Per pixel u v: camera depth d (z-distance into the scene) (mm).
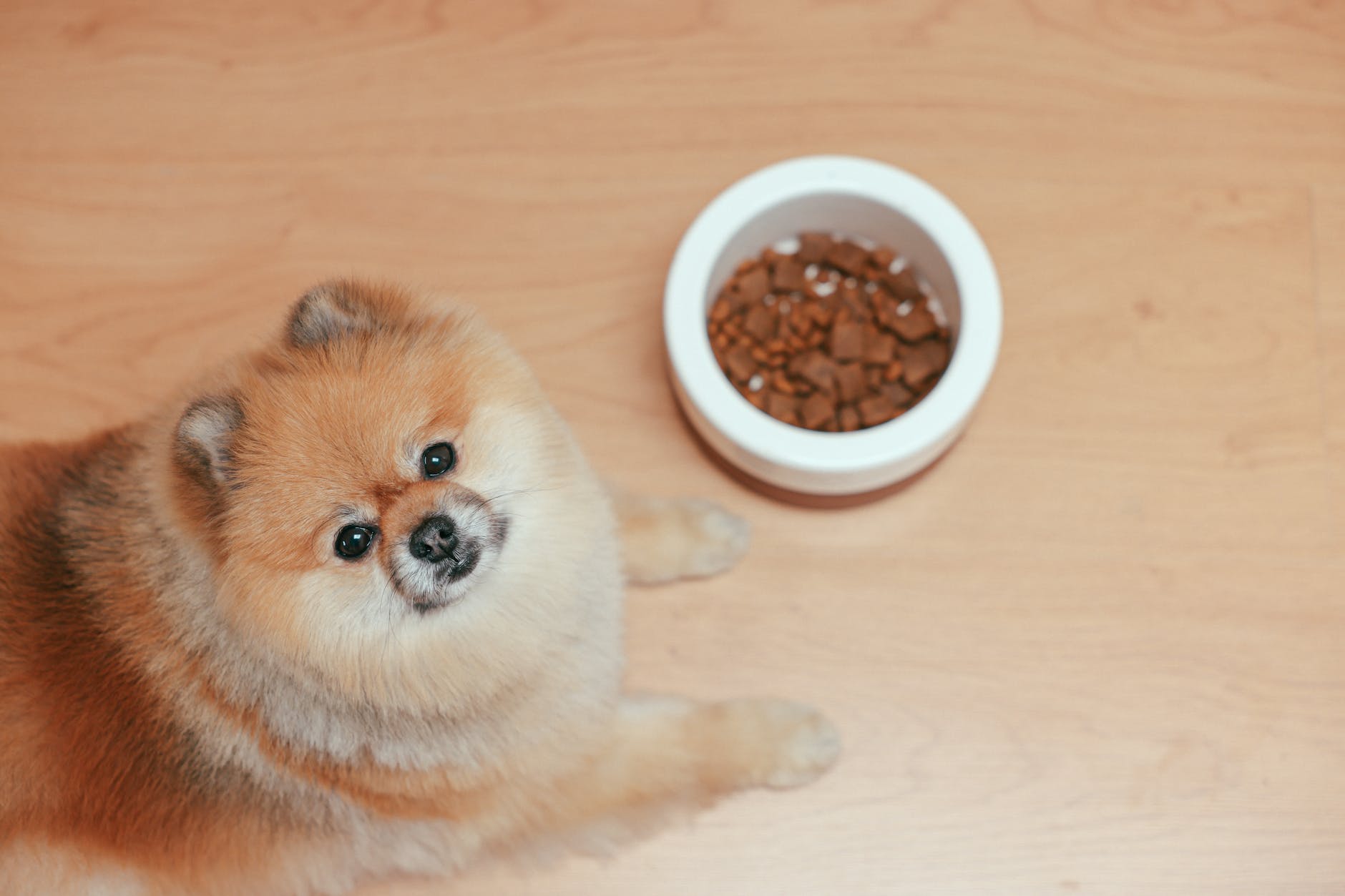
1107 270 1580
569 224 1632
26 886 1166
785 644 1475
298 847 1198
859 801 1415
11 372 1597
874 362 1492
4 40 1742
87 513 1106
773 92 1670
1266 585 1466
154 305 1626
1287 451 1508
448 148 1672
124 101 1717
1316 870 1374
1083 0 1678
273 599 976
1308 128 1620
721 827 1415
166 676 1060
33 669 1077
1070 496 1505
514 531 1073
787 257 1538
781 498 1517
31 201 1682
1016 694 1442
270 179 1673
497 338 1083
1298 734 1417
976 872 1390
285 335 1050
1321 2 1660
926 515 1508
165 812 1116
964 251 1402
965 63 1667
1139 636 1456
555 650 1137
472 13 1722
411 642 1053
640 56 1693
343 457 968
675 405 1559
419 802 1176
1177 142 1622
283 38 1729
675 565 1448
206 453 953
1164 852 1388
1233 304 1562
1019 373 1547
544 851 1325
